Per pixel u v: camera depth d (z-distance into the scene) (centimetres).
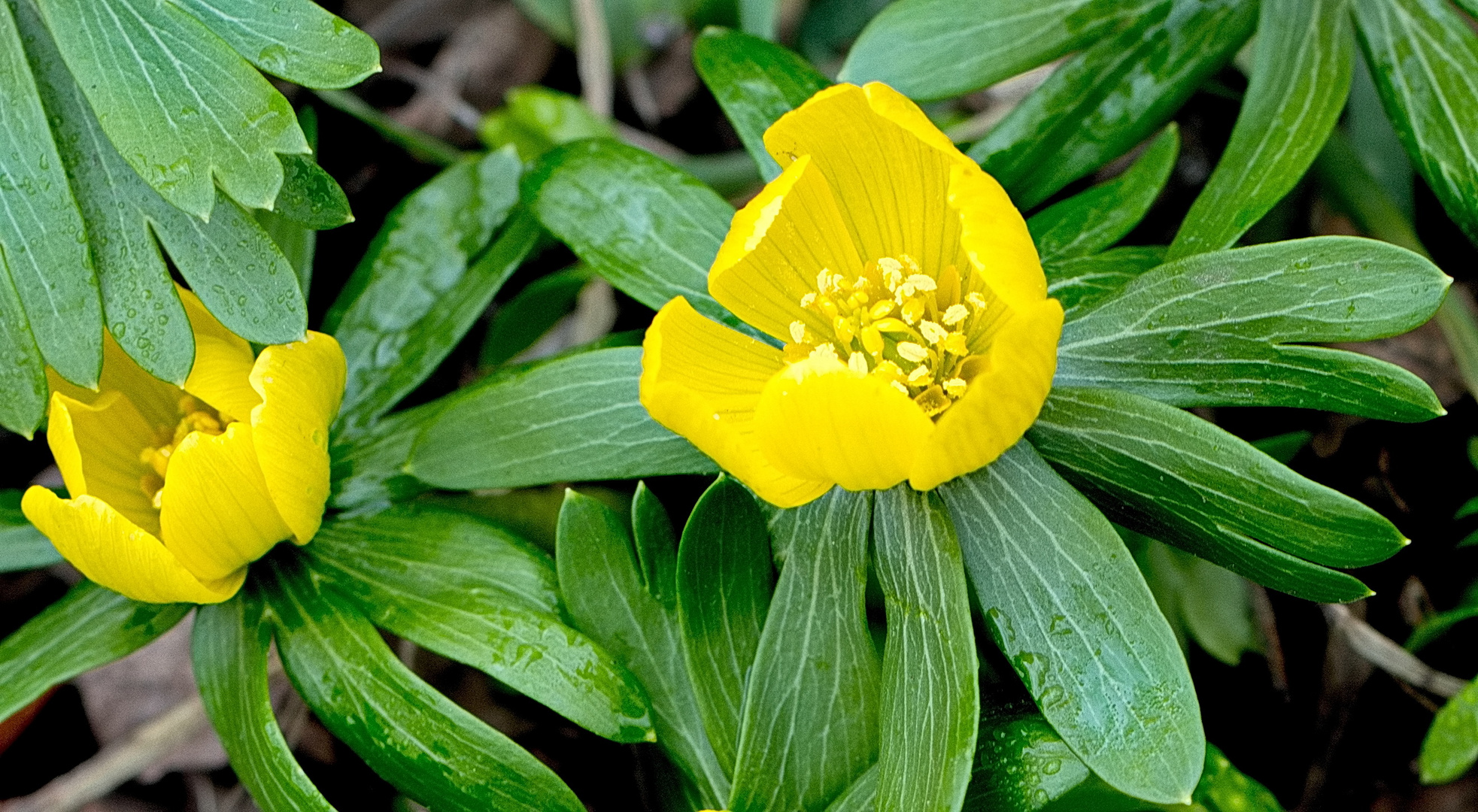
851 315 21
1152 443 19
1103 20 22
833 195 20
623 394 21
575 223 22
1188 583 23
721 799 21
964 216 19
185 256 20
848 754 20
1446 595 23
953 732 19
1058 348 20
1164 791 19
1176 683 19
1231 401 20
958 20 21
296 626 21
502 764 20
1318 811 23
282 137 20
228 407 21
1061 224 21
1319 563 19
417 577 21
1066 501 20
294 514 21
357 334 22
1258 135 21
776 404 19
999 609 20
